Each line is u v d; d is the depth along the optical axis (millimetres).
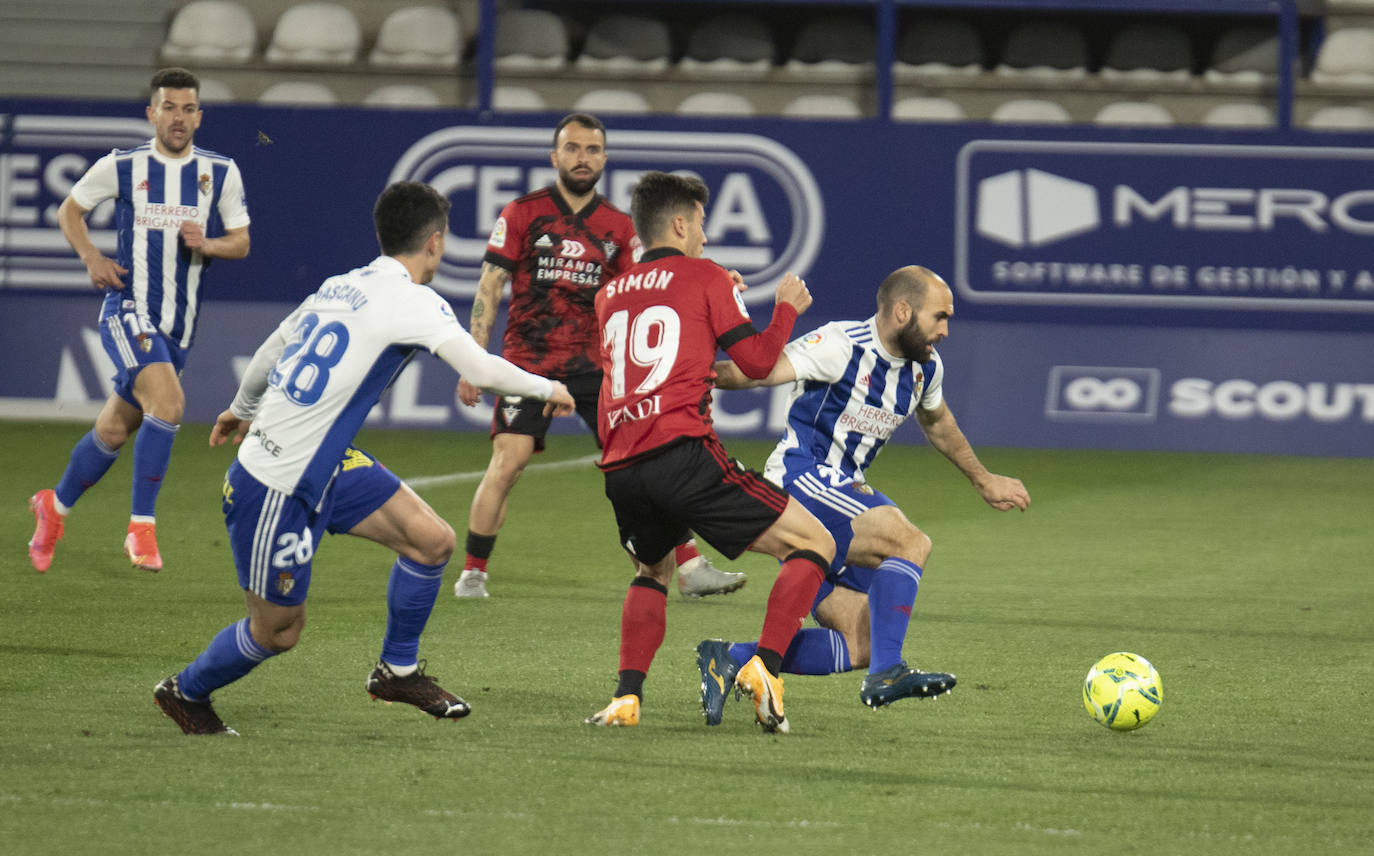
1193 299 41594
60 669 17766
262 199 42031
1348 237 41281
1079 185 41719
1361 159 41188
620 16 52031
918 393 17406
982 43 52031
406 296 14453
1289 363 41281
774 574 26016
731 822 12406
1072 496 34344
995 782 13797
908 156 41844
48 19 49125
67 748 14297
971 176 41844
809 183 41906
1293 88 43938
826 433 17297
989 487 18203
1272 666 19297
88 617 20734
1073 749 15078
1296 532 30266
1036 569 26250
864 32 52156
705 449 15336
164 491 32438
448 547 15023
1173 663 19422
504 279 24297
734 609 22844
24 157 41375
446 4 50094
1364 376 41062
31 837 11695
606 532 29203
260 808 12516
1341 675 18812
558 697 16984
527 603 22703
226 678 14727
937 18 51719
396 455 38000
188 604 21766
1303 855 11867
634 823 12328
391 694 15328
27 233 41500
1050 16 51594
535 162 41625
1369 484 36500
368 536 15055
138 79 48812
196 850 11484
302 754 14258
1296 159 41281
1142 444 41156
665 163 41875
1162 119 48312
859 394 17094
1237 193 41469
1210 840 12188
